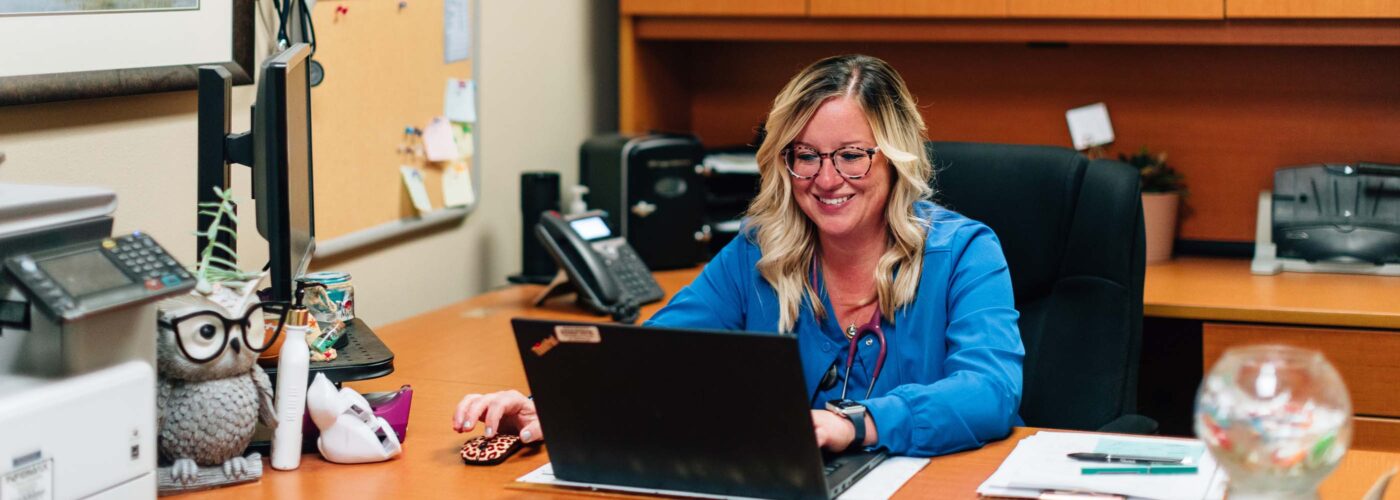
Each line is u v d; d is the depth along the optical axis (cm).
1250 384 122
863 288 181
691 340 137
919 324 177
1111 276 206
